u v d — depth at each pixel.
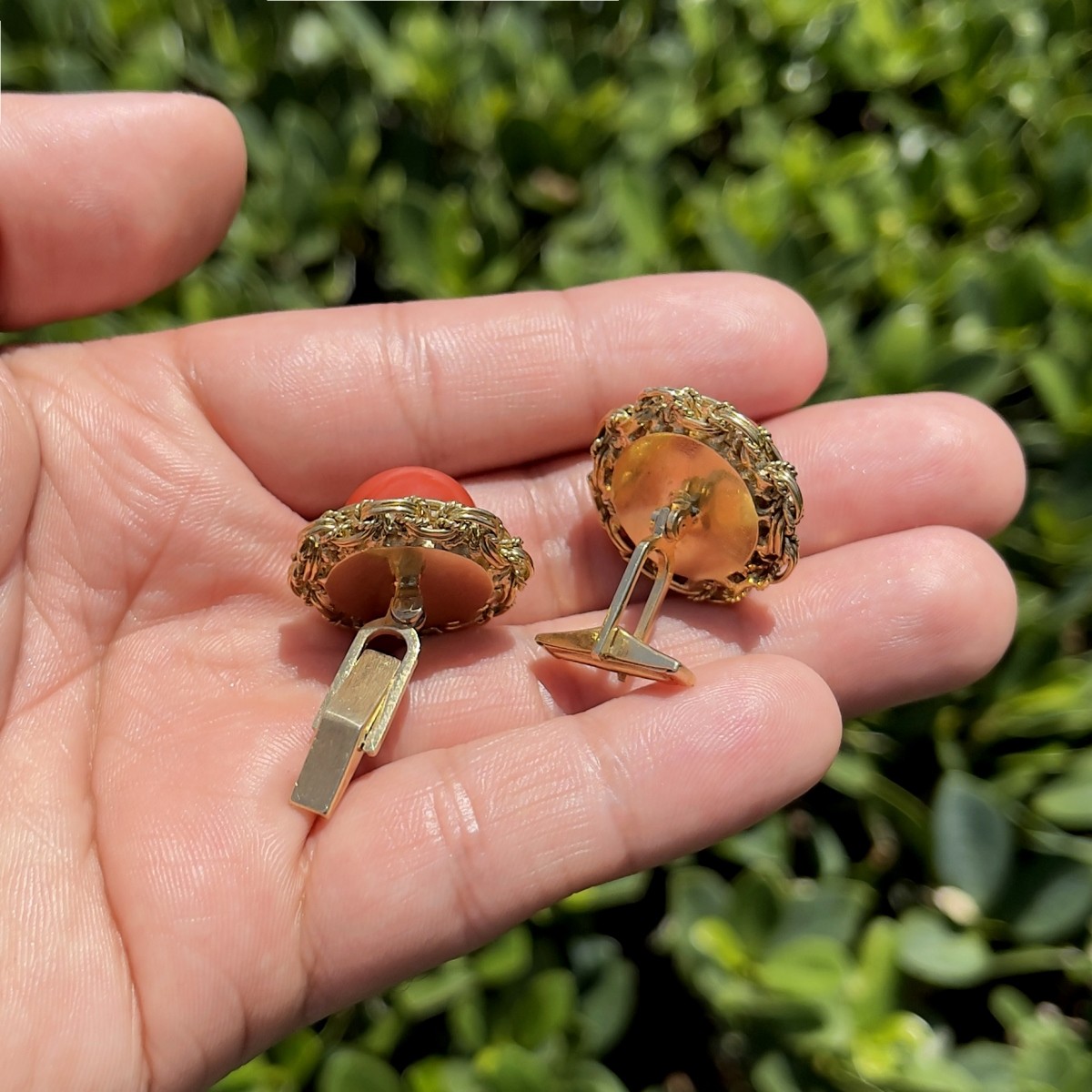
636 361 0.13
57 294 0.12
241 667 0.11
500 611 0.12
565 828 0.10
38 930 0.09
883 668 0.12
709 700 0.10
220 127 0.12
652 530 0.12
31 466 0.11
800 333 0.13
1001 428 0.12
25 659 0.11
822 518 0.12
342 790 0.10
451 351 0.13
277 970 0.10
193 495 0.12
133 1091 0.09
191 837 0.10
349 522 0.11
